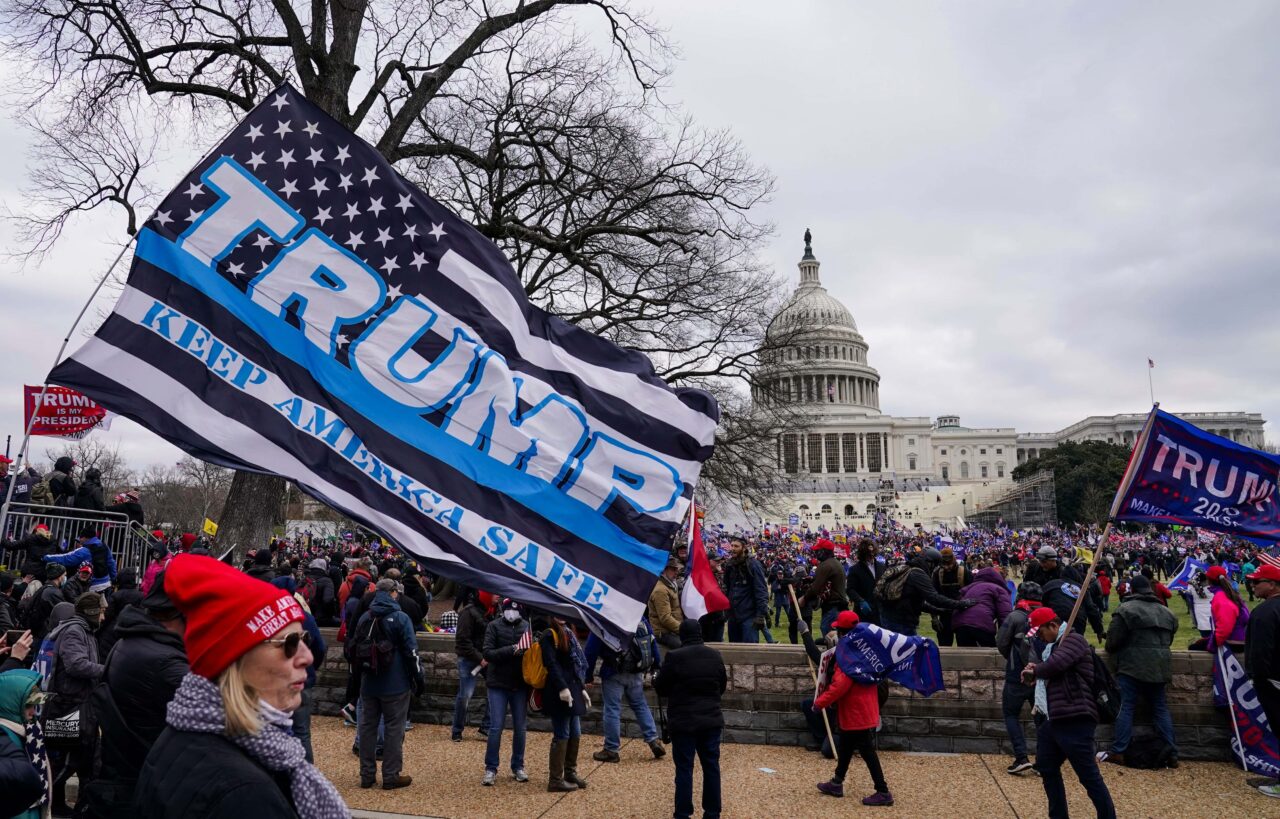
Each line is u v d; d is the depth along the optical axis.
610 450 5.59
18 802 5.15
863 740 8.93
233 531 14.85
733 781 9.73
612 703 10.58
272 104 5.68
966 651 11.13
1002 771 10.10
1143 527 84.69
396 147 17.58
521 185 22.20
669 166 23.67
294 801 2.50
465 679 11.62
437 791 9.22
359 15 16.48
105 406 4.93
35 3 16.17
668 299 24.83
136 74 17.38
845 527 107.06
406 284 5.58
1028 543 61.03
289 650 2.45
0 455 13.50
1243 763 9.84
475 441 5.34
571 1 18.89
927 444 164.50
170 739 2.38
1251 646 8.98
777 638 22.45
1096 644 20.38
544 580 5.07
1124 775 9.88
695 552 10.05
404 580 14.84
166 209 5.36
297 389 5.19
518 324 5.72
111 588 11.73
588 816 8.41
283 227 5.49
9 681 5.36
